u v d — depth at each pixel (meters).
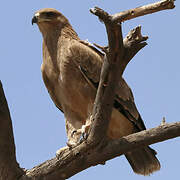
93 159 10.46
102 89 9.73
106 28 8.57
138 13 8.27
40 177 10.38
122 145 10.38
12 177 10.16
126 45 9.10
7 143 9.81
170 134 10.21
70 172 10.49
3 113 9.54
